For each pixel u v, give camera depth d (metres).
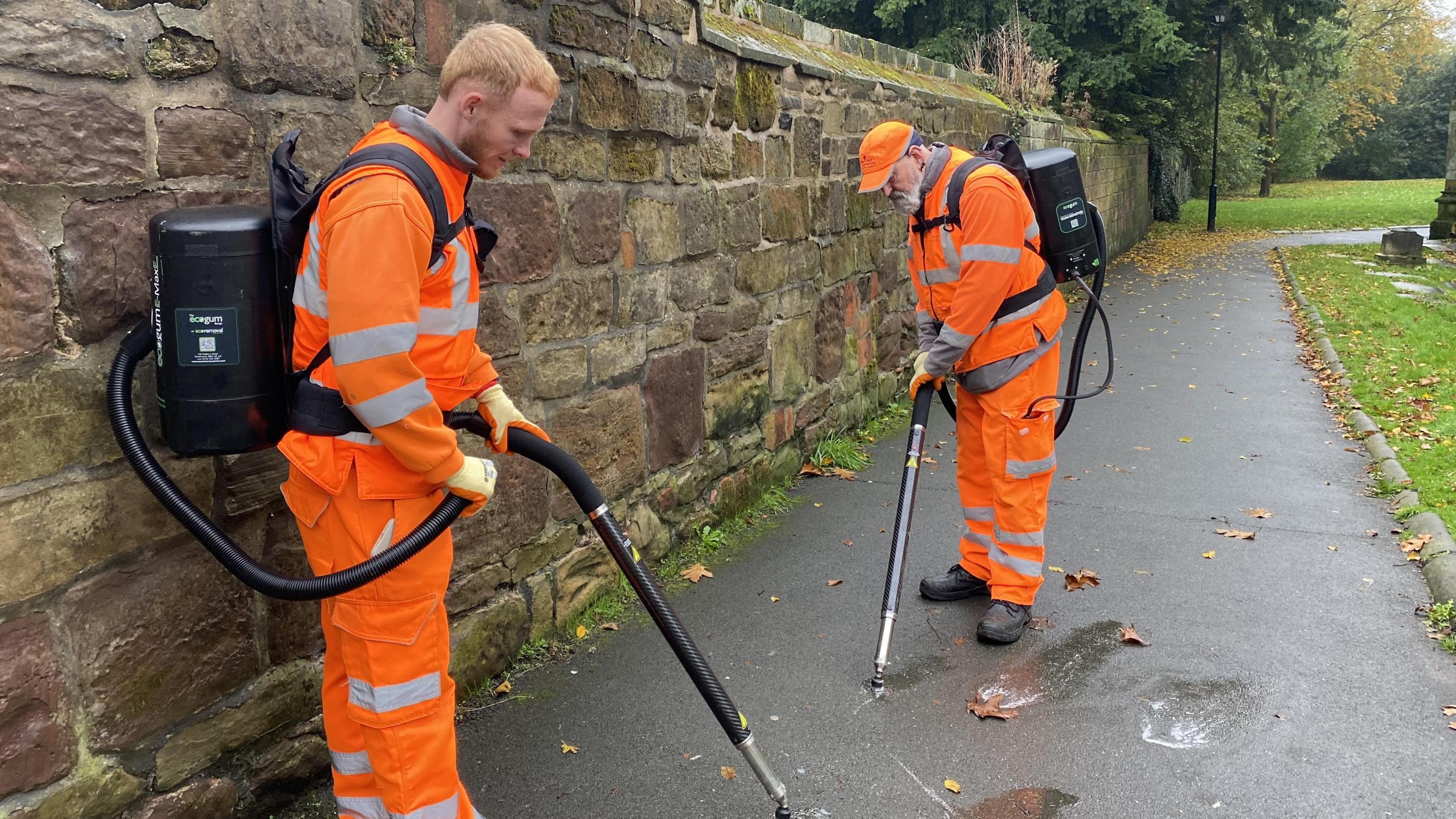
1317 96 41.16
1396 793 2.69
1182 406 7.34
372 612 1.97
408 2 2.70
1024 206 3.40
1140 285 14.87
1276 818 2.58
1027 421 3.56
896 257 7.12
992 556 3.71
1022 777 2.77
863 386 6.57
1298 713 3.10
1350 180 51.72
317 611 2.62
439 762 2.10
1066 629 3.71
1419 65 50.38
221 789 2.37
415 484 1.98
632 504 4.02
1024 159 3.67
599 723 3.04
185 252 1.85
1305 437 6.45
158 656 2.19
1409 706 3.14
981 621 3.62
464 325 2.04
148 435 2.12
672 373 4.23
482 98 1.90
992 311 3.42
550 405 3.47
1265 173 39.38
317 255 1.85
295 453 1.92
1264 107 38.22
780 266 5.20
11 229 1.85
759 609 3.88
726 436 4.76
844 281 6.12
